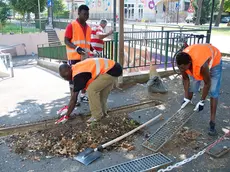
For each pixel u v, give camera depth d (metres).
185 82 4.05
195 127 4.13
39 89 6.58
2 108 5.04
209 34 8.21
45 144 3.58
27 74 10.16
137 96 5.66
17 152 3.42
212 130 3.88
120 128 4.06
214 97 3.80
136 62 8.51
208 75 3.43
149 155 3.35
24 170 3.06
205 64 3.38
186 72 3.78
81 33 4.80
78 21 4.82
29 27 28.25
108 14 36.91
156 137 3.71
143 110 4.84
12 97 5.83
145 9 38.38
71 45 4.77
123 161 3.25
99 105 4.18
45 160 3.26
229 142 3.67
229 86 6.44
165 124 3.99
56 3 44.00
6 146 3.57
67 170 3.07
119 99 5.46
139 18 38.38
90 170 3.07
